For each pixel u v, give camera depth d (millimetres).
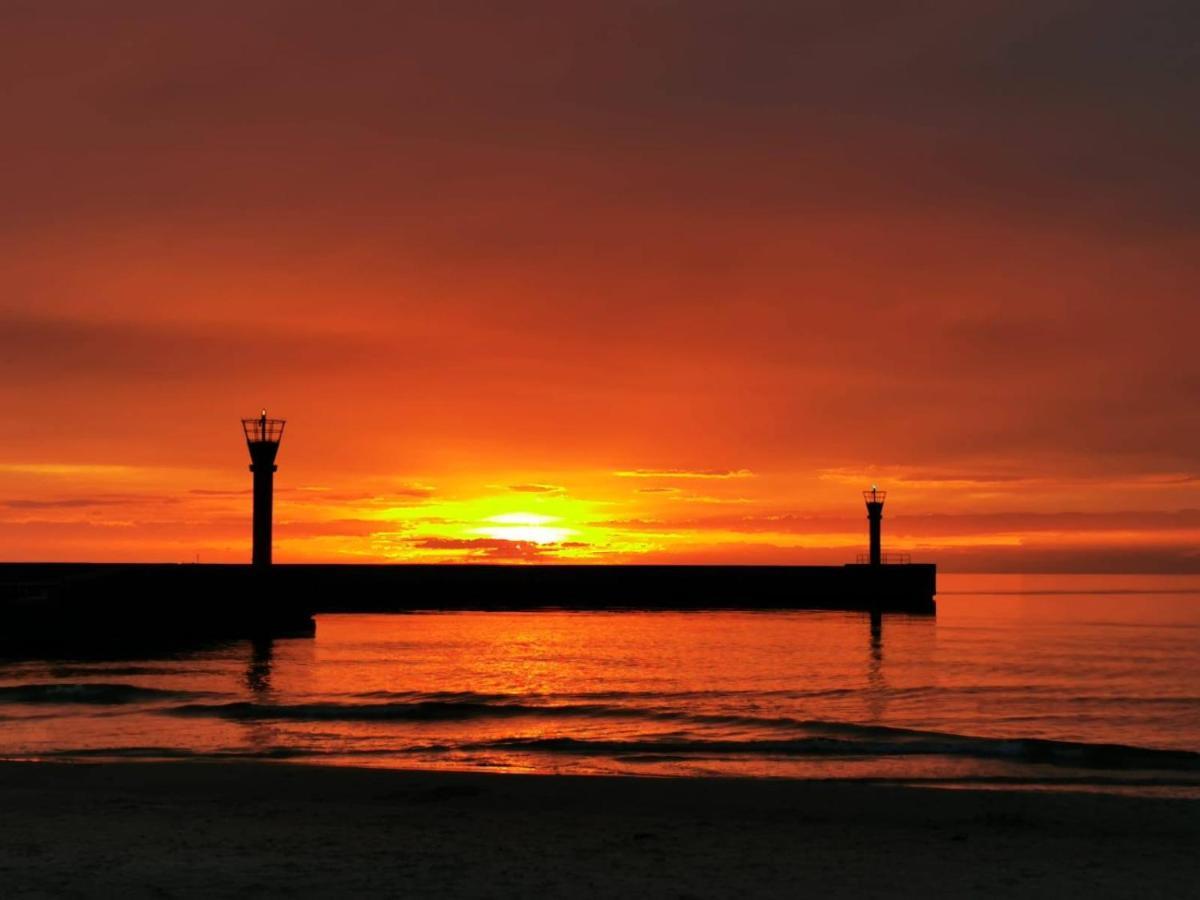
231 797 20547
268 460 66875
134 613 62281
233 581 65000
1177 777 25328
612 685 46406
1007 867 15344
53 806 19156
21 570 84688
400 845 16156
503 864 15016
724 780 22625
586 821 18547
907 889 13984
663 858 15656
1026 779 24938
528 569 100562
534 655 59781
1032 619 108875
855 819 19391
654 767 26078
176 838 16297
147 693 40156
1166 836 18000
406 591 98438
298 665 53438
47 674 48781
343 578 97438
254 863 14688
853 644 68812
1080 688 46719
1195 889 14141
